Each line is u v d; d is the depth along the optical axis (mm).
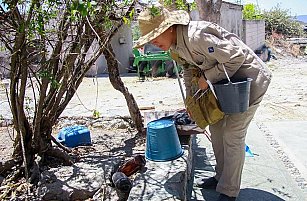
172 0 3396
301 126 5426
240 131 2803
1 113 6027
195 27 2605
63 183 3020
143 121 4578
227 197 2912
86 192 2951
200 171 3723
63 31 2902
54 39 2883
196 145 4535
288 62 15586
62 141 4008
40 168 3305
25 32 2590
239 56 2607
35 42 2793
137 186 2842
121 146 4000
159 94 9305
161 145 3303
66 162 3428
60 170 3225
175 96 8906
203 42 2557
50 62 3016
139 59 12172
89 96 9312
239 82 2566
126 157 3555
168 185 2830
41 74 2873
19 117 3080
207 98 2818
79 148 3949
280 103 7406
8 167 3246
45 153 3422
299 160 4066
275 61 16000
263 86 2768
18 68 2885
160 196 2664
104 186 2984
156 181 2904
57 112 3469
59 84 3082
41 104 3129
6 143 4297
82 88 10789
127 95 4285
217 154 3230
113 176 2912
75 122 5051
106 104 7977
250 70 2758
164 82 11438
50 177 3102
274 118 6145
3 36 2682
